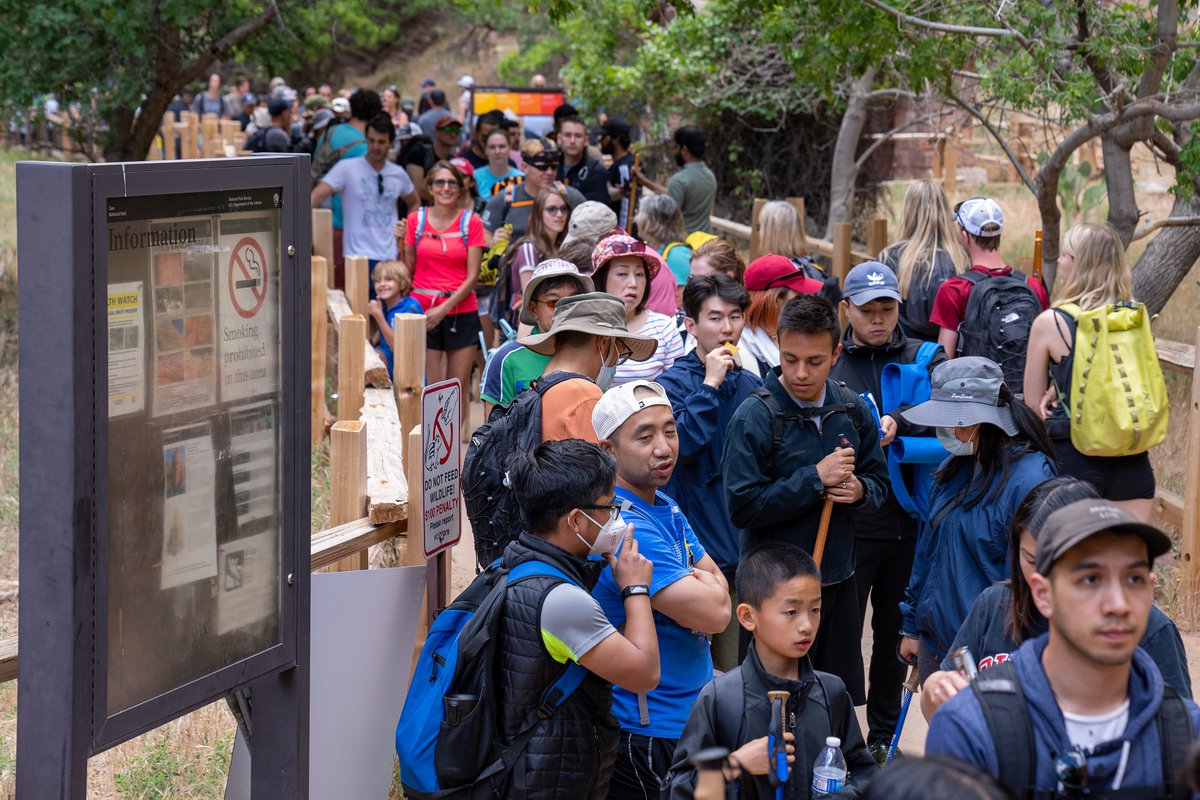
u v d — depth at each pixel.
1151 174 18.34
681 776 3.23
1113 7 8.73
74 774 2.96
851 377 5.36
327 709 4.13
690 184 10.62
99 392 2.91
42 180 2.80
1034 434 3.96
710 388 4.96
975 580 4.00
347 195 10.70
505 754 3.43
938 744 2.38
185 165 3.04
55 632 2.93
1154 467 8.21
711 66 16.25
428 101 19.70
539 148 10.12
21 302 2.86
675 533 4.06
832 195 14.50
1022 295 6.03
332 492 4.87
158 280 3.07
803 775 3.23
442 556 4.51
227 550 3.32
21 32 12.78
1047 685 2.35
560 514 3.48
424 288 8.97
